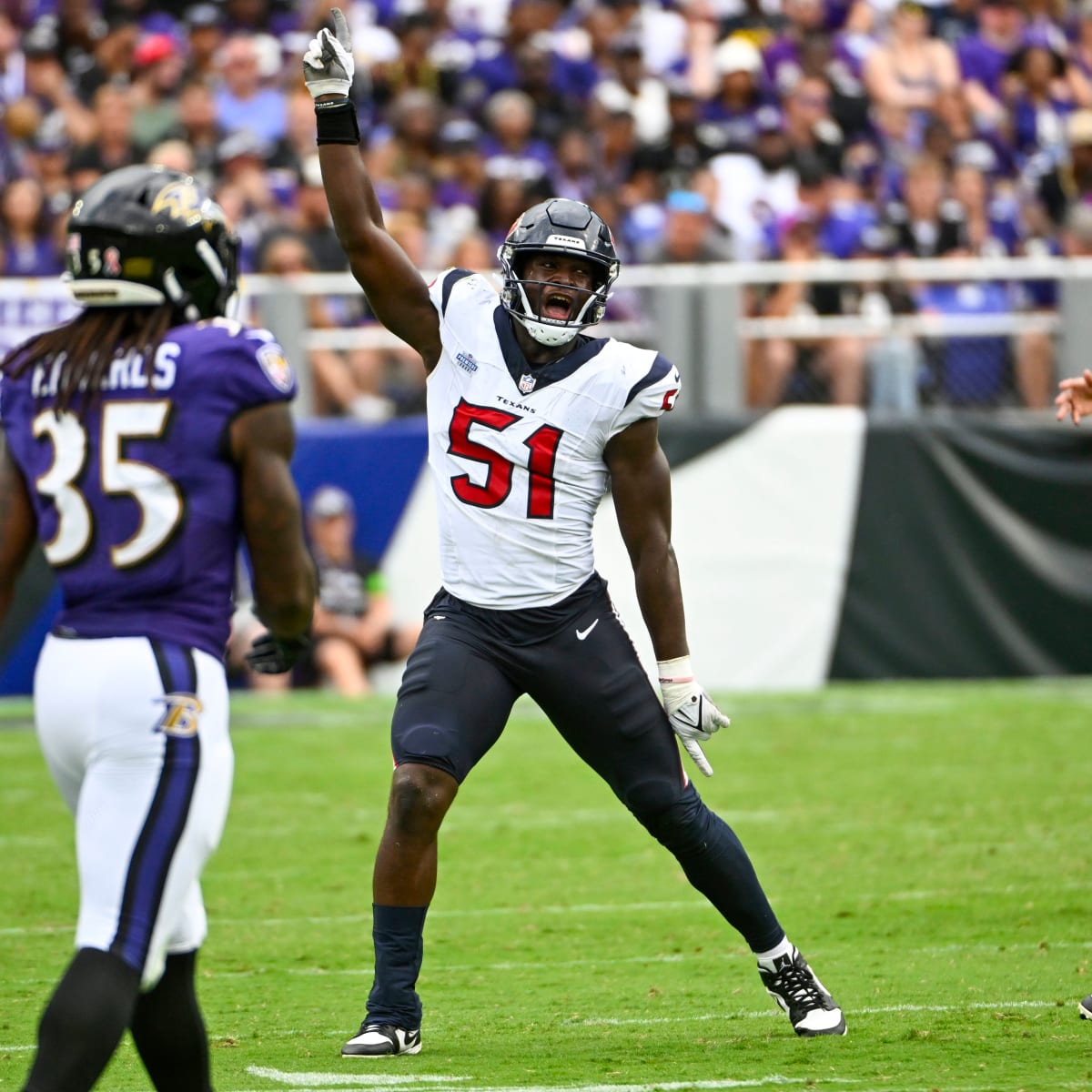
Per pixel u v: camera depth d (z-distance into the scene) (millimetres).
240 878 24297
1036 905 21719
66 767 11078
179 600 11109
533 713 41688
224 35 56906
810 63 56031
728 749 35000
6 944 20141
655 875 24391
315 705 40750
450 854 26047
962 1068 13922
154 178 11461
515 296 15555
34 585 40938
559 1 59344
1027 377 45188
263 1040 15484
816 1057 14445
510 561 15555
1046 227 53594
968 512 43750
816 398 44469
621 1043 15227
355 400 43406
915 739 36000
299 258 44750
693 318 44094
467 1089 13398
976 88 59094
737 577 43250
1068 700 40938
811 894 22609
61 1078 10125
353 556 42375
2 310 41438
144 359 11148
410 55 55062
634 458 15711
